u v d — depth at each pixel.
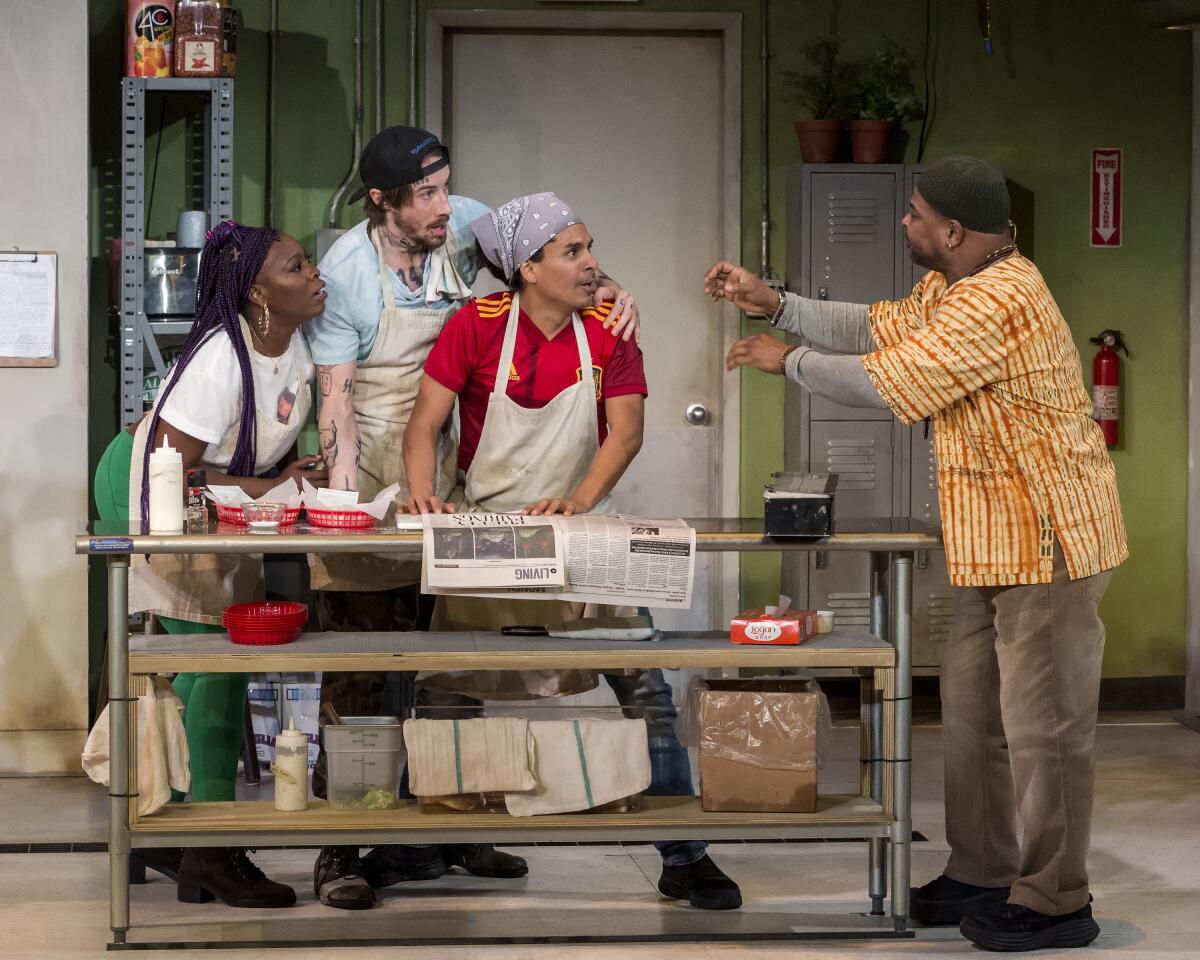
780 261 15.35
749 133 15.27
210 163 13.67
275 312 9.63
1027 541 8.80
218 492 9.16
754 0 15.15
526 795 8.91
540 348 9.78
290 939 8.99
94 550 8.46
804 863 10.75
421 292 10.38
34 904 9.73
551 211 9.52
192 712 9.77
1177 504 15.96
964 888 9.45
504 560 8.62
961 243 9.01
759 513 15.48
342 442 10.16
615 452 9.71
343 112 14.82
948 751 9.48
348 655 8.64
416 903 9.77
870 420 14.77
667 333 15.55
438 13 14.88
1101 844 11.24
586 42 15.27
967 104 15.48
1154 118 15.71
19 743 13.00
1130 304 15.80
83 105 12.81
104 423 14.52
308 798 9.80
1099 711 15.90
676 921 9.40
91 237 14.43
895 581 9.05
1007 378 8.72
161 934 9.12
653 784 9.61
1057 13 15.51
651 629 9.16
